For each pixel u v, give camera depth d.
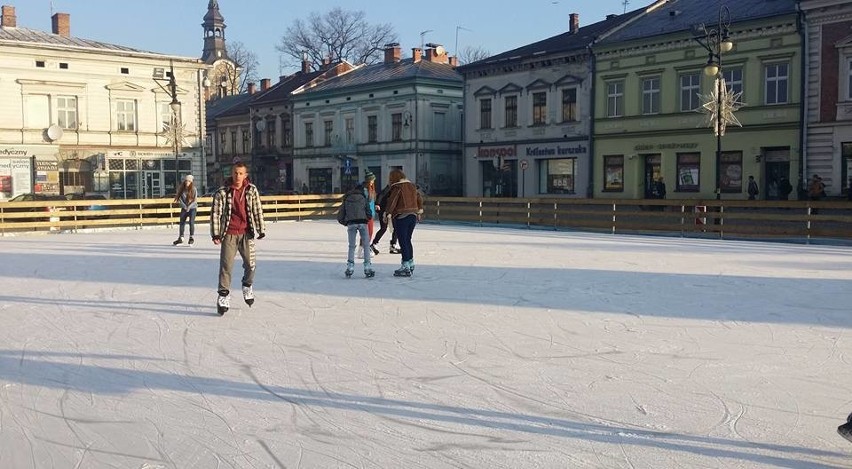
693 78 36.38
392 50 55.53
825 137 32.00
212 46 112.25
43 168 45.19
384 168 52.06
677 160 37.28
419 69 50.38
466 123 47.34
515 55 45.81
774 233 22.05
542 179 43.81
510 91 44.59
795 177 33.06
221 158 68.75
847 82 31.25
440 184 50.94
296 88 59.88
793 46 32.75
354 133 54.09
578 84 41.03
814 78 32.16
